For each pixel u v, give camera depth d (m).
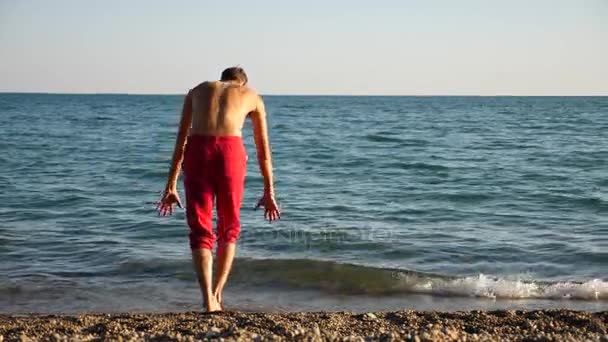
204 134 4.66
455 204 13.72
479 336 4.24
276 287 7.18
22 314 6.03
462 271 8.16
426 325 4.67
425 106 118.31
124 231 10.45
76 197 14.13
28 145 28.45
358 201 14.04
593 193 15.01
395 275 7.61
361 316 4.98
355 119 59.09
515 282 7.39
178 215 11.84
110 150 26.48
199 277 4.77
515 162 22.30
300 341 3.92
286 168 20.67
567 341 4.08
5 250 8.98
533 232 10.62
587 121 53.06
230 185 4.68
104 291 6.99
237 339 3.92
